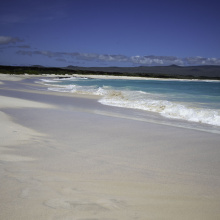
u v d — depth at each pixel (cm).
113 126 708
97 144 508
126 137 580
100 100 1530
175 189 303
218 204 266
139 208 252
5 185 291
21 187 287
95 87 3048
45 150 446
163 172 362
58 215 230
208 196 286
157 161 413
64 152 441
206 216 240
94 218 229
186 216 239
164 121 847
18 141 495
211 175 355
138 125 736
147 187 306
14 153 418
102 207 250
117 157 427
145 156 439
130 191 292
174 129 694
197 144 533
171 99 1639
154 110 1109
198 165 398
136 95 1939
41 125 680
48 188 289
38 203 252
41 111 945
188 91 2561
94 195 277
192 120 873
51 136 559
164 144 527
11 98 1331
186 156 446
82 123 736
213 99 1638
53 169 354
